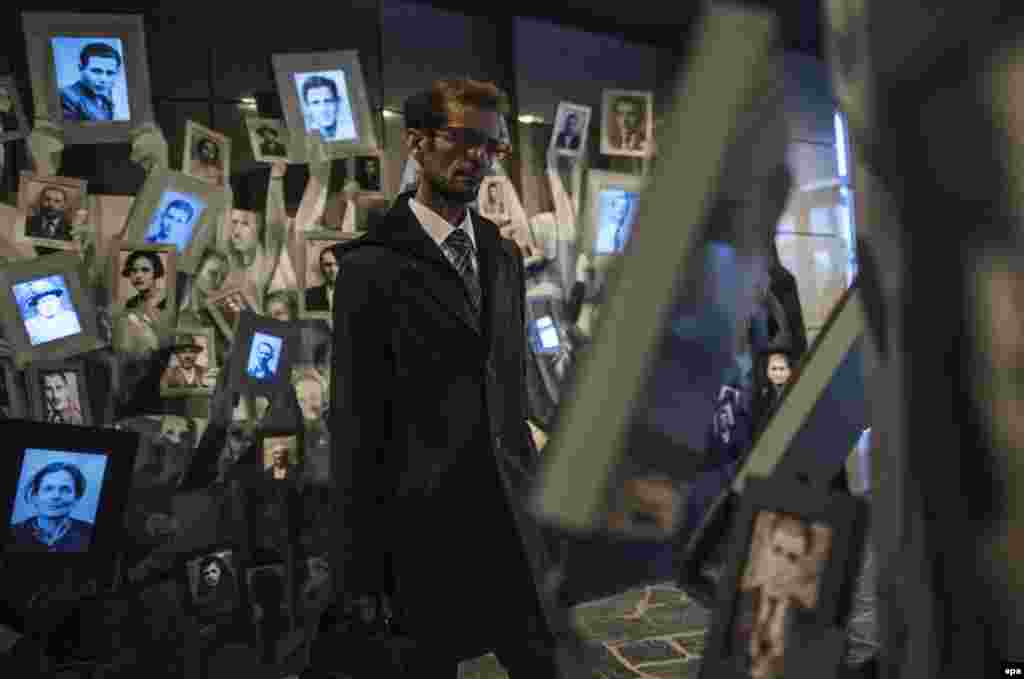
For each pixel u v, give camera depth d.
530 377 4.36
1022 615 0.17
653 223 0.20
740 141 0.20
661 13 4.68
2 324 3.22
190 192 3.64
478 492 1.61
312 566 3.69
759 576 0.33
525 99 4.58
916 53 0.18
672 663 2.97
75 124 3.44
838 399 0.40
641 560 0.25
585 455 0.19
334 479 1.61
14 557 1.86
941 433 0.18
